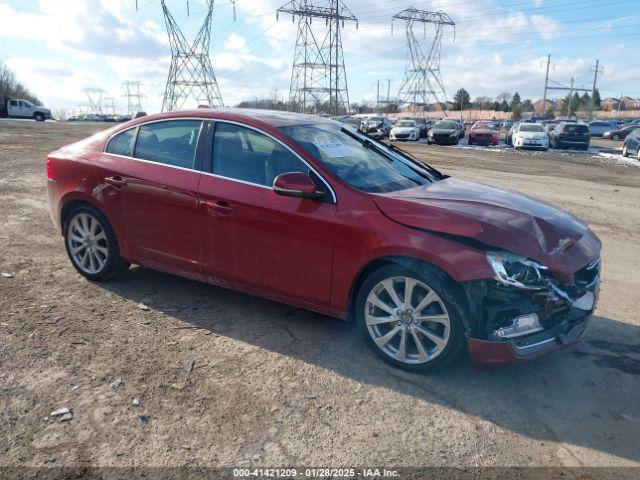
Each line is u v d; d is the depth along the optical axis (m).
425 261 3.57
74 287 5.11
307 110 63.19
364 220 3.78
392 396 3.49
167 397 3.38
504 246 3.45
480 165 19.31
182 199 4.50
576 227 4.07
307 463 2.85
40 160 15.08
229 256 4.36
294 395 3.46
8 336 4.07
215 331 4.30
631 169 19.95
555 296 3.49
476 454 2.97
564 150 30.31
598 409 3.44
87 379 3.54
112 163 4.95
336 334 4.31
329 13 61.53
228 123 4.53
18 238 6.66
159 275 5.49
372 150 4.82
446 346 3.57
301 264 4.04
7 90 90.25
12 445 2.90
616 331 4.56
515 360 3.44
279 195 4.11
